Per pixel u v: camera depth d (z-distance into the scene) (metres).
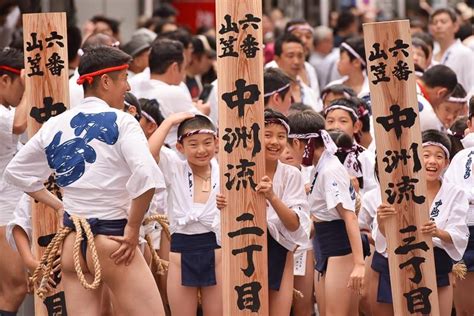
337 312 16.81
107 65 14.41
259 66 15.25
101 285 14.55
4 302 17.62
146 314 14.23
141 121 18.39
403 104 14.94
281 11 45.25
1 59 17.59
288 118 17.05
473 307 17.22
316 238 17.06
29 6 27.03
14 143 17.45
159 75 20.58
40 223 15.75
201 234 16.45
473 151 16.75
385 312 16.48
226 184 15.25
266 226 15.35
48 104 15.84
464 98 21.67
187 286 16.48
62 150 14.23
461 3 39.97
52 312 15.43
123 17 39.19
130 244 14.05
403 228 15.12
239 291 15.30
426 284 15.18
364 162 17.88
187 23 47.78
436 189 16.48
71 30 21.39
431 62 25.58
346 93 20.34
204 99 22.81
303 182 16.20
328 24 40.62
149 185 13.79
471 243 16.89
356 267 16.22
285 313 16.22
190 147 16.47
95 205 14.10
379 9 42.75
